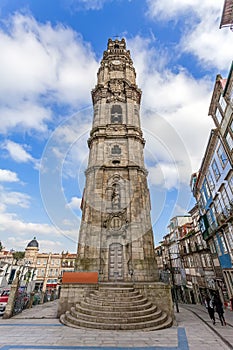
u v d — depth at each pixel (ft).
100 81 102.63
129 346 25.36
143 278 51.80
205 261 91.76
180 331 33.30
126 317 36.35
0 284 106.73
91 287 45.96
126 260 55.26
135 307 38.96
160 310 41.78
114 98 90.58
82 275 47.14
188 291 112.06
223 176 67.67
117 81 96.17
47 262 162.81
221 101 62.23
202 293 94.89
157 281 53.83
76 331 32.22
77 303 44.42
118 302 40.22
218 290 77.82
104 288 45.73
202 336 30.01
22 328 34.32
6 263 113.70
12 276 120.37
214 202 77.46
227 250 67.67
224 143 63.36
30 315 46.78
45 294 82.23
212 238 82.53
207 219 88.12
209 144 74.79
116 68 106.32
